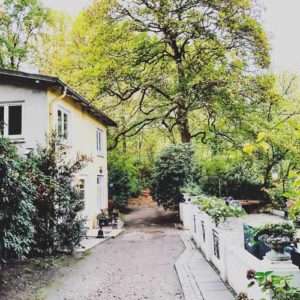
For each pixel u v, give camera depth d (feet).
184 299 20.31
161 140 115.24
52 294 21.71
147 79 67.87
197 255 32.09
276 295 10.40
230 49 65.36
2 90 38.58
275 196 64.49
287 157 59.98
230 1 63.16
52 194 31.04
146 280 24.66
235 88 62.80
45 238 31.04
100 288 22.99
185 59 68.28
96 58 67.77
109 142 75.00
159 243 40.01
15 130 38.32
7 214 23.11
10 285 22.75
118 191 78.38
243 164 69.21
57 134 35.94
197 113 79.77
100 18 67.46
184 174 62.34
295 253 15.98
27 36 79.97
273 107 66.59
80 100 45.57
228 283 22.07
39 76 36.91
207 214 30.04
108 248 37.32
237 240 22.62
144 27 67.31
